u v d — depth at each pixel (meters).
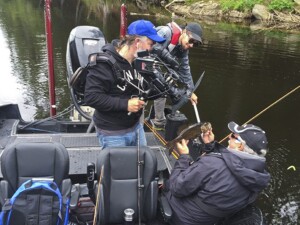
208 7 21.11
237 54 13.16
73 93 5.23
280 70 11.59
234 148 3.22
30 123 5.42
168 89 3.65
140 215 3.55
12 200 3.12
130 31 3.39
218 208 3.19
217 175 3.11
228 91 9.73
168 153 4.70
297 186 6.02
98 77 3.31
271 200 5.67
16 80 9.57
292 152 6.99
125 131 3.70
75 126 5.57
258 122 8.14
